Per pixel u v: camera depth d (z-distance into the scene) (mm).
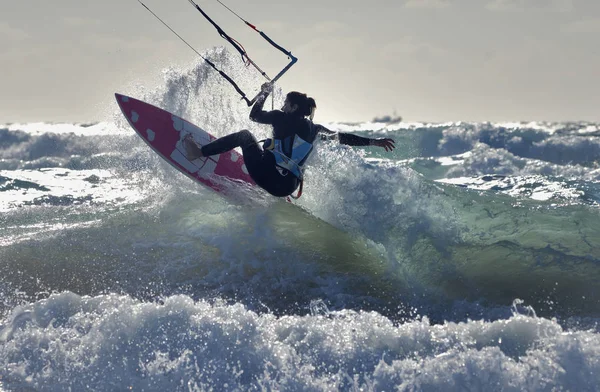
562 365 12266
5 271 19609
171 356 13141
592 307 17141
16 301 17922
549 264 19266
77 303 15531
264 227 21891
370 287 18750
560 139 76375
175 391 12570
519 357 12602
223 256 20312
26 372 13133
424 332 13719
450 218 22047
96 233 22203
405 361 12664
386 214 21984
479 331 13695
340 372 12664
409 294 18453
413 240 20906
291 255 20203
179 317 14039
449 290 18484
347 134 23500
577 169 57312
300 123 22156
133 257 20453
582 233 21672
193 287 18812
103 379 12859
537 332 13445
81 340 13672
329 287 18797
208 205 23875
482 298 17953
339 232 21828
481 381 12141
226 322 13867
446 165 60656
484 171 57688
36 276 19359
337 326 14062
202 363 12922
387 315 17344
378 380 12375
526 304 17469
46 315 15086
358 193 22562
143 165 28281
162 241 21359
